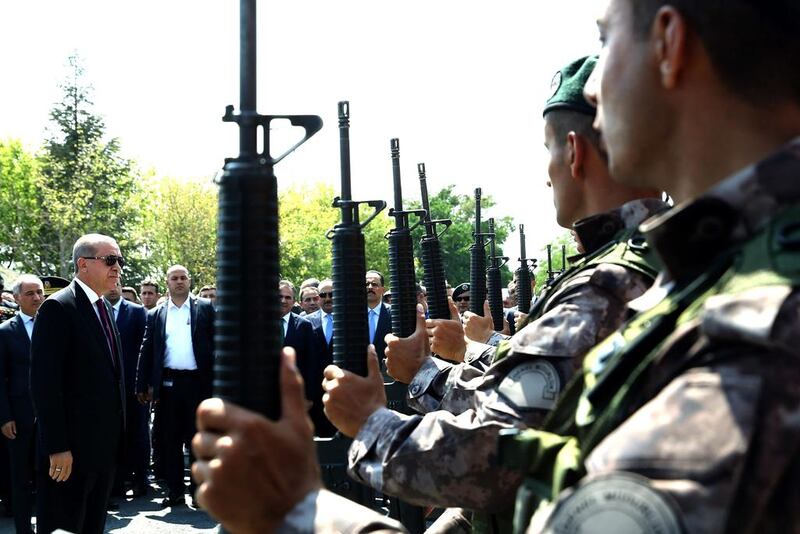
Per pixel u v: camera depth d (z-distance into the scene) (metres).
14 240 58.00
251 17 1.41
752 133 1.18
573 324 1.95
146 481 10.55
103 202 52.53
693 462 0.94
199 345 9.72
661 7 1.23
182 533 8.26
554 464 1.30
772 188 1.09
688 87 1.22
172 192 46.22
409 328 4.43
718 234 1.14
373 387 2.25
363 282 3.01
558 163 2.44
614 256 2.06
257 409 1.26
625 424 1.04
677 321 1.16
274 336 1.30
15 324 8.24
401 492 2.03
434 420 2.02
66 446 5.93
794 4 1.14
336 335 2.97
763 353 0.96
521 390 1.95
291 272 52.97
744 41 1.16
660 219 1.17
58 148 54.34
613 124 1.34
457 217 31.78
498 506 1.96
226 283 1.31
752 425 0.93
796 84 1.16
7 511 9.66
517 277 10.93
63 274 50.44
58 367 5.96
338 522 1.20
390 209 4.65
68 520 6.04
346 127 3.26
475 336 4.95
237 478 1.17
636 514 0.93
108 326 6.33
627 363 1.19
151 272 54.69
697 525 0.91
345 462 3.64
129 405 10.34
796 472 0.92
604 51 1.37
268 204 1.34
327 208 59.22
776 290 0.98
